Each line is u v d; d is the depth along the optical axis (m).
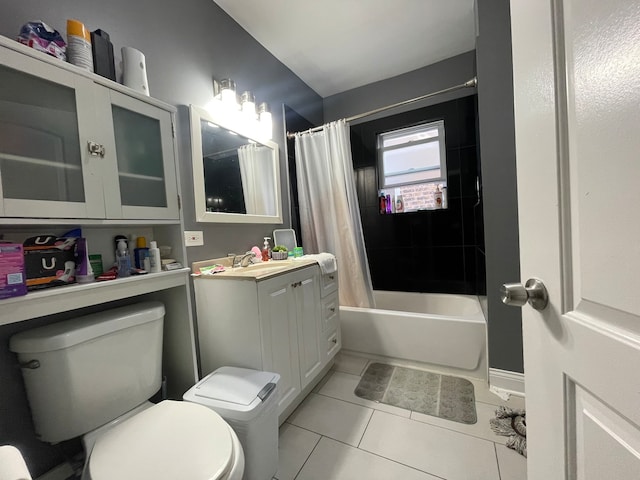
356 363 2.01
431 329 1.84
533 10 0.53
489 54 1.54
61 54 0.89
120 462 0.70
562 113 0.46
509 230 1.54
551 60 0.48
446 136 2.44
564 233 0.47
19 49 0.76
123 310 1.06
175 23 1.48
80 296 0.88
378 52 2.28
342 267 2.26
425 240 2.57
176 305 1.26
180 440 0.78
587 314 0.42
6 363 0.89
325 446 1.26
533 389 0.58
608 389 0.38
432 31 2.06
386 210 2.67
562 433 0.48
